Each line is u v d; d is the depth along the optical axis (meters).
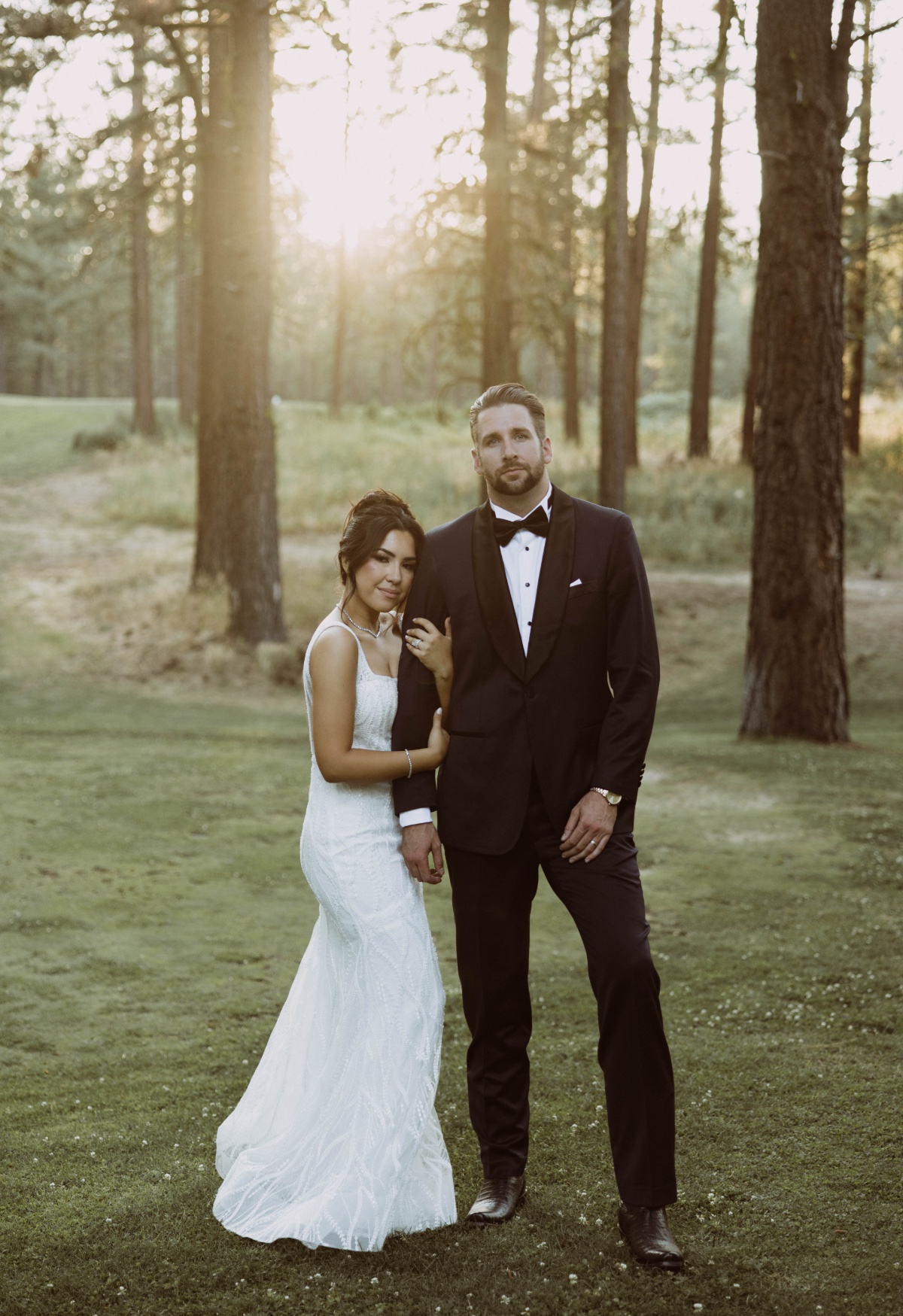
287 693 15.75
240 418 16.75
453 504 25.23
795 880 6.51
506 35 15.41
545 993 4.84
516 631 2.99
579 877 2.92
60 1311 2.57
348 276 37.50
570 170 16.62
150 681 16.08
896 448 28.34
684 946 5.41
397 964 3.02
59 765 9.98
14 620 18.44
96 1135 3.54
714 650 17.38
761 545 10.96
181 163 17.06
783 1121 3.55
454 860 3.06
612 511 3.04
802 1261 2.77
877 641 17.06
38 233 20.98
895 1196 3.07
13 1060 4.16
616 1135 2.85
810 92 10.02
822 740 10.92
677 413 49.53
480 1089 3.12
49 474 29.52
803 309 10.40
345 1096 2.96
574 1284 2.67
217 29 16.77
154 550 22.52
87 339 61.88
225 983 5.02
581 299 18.50
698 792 8.80
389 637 3.24
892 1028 4.31
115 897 6.30
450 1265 2.77
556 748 2.96
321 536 24.03
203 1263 2.79
